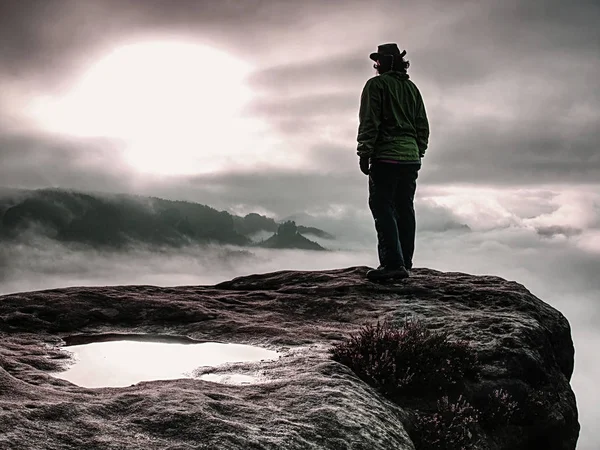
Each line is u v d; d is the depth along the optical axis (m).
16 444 3.29
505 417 6.19
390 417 4.77
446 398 5.50
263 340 6.95
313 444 3.95
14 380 4.35
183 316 7.87
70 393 4.38
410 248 9.86
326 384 4.93
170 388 4.54
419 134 9.58
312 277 10.09
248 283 10.29
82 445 3.44
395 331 6.25
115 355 6.21
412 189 9.58
